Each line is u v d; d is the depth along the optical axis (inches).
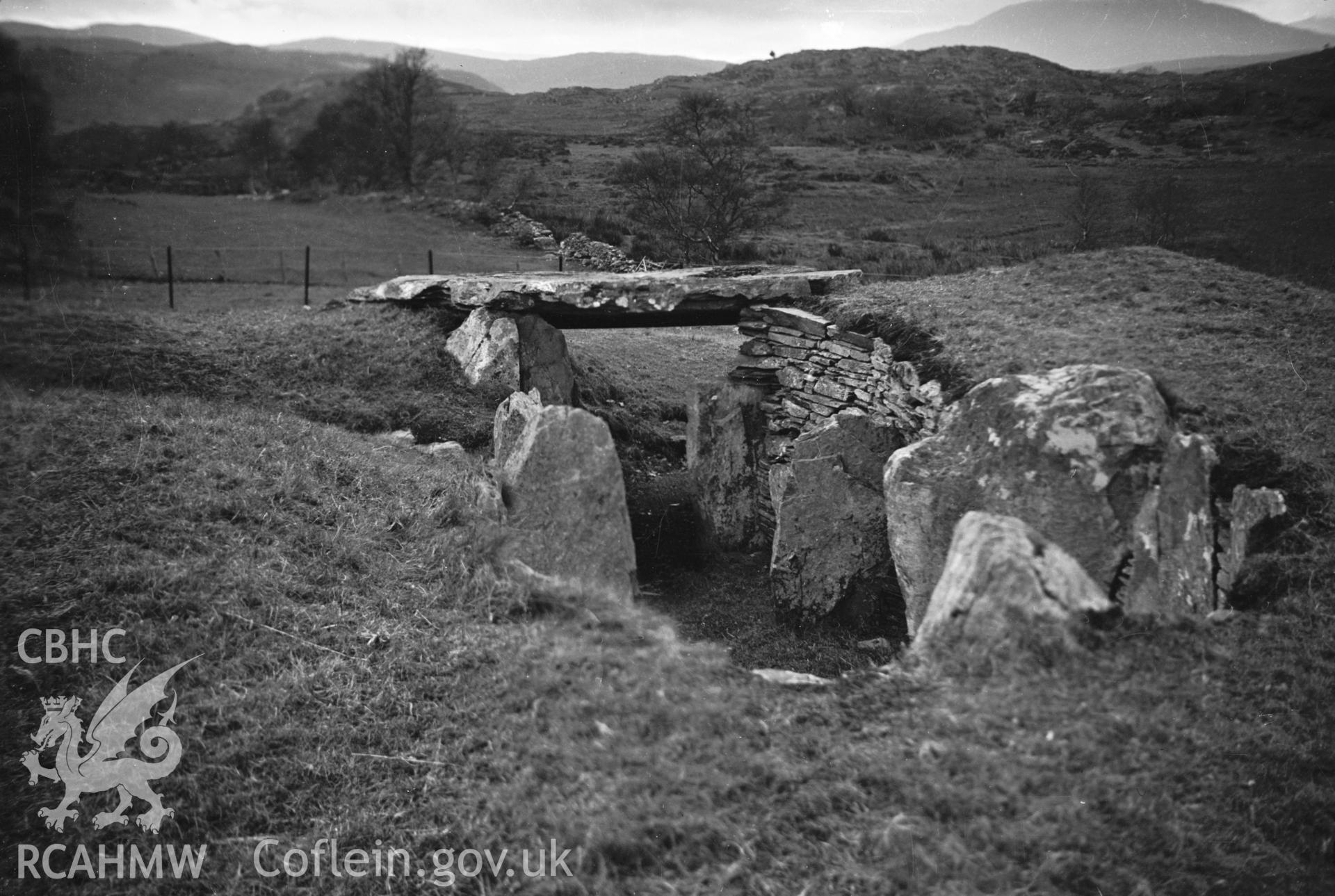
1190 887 209.3
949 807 227.5
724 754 255.8
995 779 234.7
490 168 2034.9
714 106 1846.7
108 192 1087.6
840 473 454.0
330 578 360.2
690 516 586.2
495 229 1557.6
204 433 454.6
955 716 257.3
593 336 981.2
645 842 228.1
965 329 503.8
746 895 213.5
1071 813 222.4
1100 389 349.4
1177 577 316.2
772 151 3085.6
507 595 347.9
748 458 585.6
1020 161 2871.6
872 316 551.8
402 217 1545.3
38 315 646.5
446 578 363.3
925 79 5364.2
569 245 1462.8
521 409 483.2
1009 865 210.1
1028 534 296.5
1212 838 222.5
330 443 485.1
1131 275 612.4
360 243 1387.8
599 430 386.9
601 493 378.6
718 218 1515.7
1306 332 516.1
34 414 455.5
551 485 384.2
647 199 1617.9
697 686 289.6
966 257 1425.9
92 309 729.6
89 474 398.6
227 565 355.6
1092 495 331.3
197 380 583.2
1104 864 210.8
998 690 264.2
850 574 440.1
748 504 581.0
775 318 609.3
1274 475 357.4
